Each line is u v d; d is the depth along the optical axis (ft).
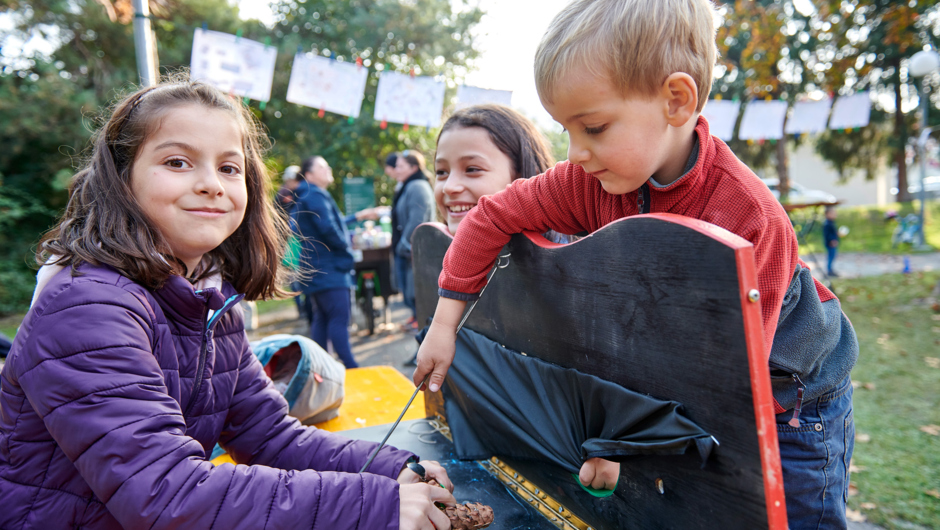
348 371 7.75
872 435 9.73
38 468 2.70
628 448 2.41
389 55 37.27
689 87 2.36
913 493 7.79
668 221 2.17
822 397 3.18
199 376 3.17
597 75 2.34
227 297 3.60
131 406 2.45
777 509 1.89
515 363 3.34
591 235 2.61
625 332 2.46
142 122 2.88
